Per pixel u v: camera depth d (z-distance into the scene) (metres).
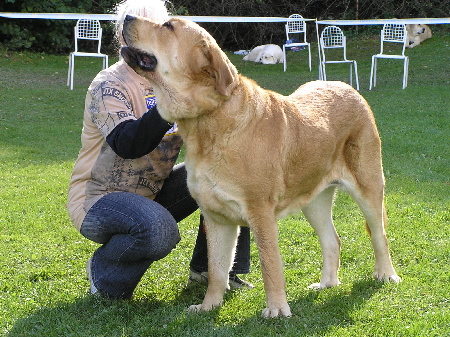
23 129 9.17
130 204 3.27
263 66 16.19
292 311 3.33
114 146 3.18
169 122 3.11
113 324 3.15
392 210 5.34
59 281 3.81
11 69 14.99
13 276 3.87
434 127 9.12
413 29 16.77
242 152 3.07
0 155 7.61
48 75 14.41
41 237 4.71
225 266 3.44
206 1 19.00
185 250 4.49
